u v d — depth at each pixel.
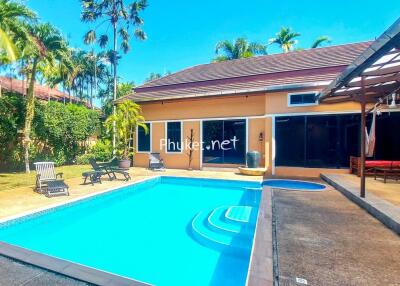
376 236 4.58
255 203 9.14
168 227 6.86
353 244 4.22
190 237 6.18
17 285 3.29
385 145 11.60
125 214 7.98
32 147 15.22
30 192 9.07
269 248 3.89
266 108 13.62
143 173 14.53
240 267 4.75
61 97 34.66
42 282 3.36
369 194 7.30
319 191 8.73
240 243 5.73
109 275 3.50
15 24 11.16
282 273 3.27
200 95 15.13
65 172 14.41
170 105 17.30
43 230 6.59
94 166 11.40
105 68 41.31
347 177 10.65
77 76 39.16
